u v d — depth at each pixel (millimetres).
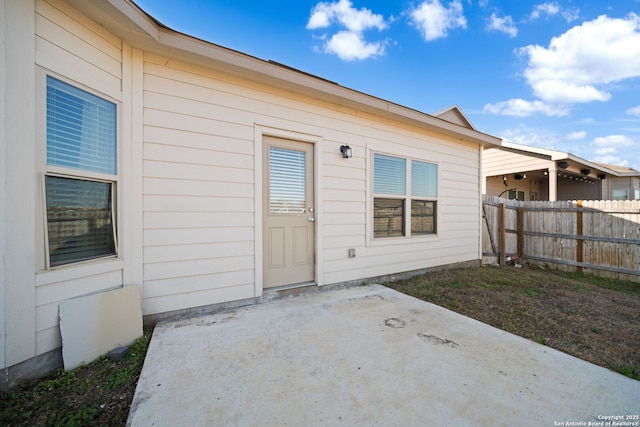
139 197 2639
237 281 3203
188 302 2916
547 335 2574
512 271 5500
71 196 2129
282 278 3613
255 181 3312
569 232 5660
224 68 2996
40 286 1891
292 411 1525
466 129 5422
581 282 4691
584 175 10328
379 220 4551
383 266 4531
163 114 2787
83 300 2109
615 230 5059
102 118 2363
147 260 2699
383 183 4566
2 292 1708
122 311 2350
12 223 1748
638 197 12070
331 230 3959
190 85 2928
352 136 4172
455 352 2188
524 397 1651
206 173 3016
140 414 1489
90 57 2242
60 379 1857
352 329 2602
